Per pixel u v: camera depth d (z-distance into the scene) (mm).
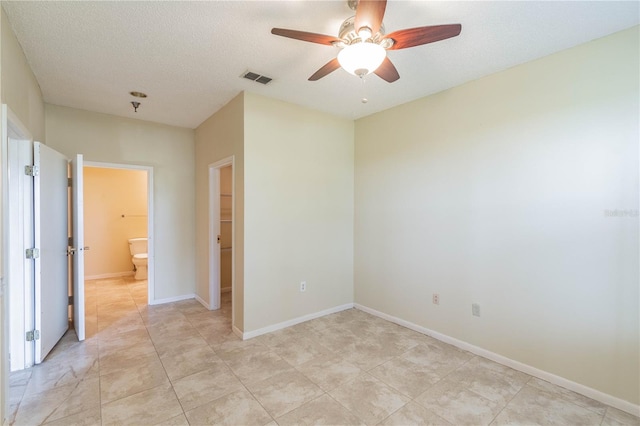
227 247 4852
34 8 1821
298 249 3498
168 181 4270
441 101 3035
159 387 2230
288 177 3395
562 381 2281
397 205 3479
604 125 2094
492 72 2635
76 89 3023
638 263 1980
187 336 3127
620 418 1942
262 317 3201
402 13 1854
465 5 1783
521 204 2486
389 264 3578
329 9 1839
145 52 2338
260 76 2744
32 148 2598
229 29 2047
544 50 2273
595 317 2143
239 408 2006
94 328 3326
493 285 2664
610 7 1797
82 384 2264
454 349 2863
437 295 3084
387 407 2025
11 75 2012
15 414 1929
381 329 3326
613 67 2057
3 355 1768
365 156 3875
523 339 2484
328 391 2195
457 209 2908
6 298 1828
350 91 3068
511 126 2537
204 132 4098
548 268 2352
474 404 2062
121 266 5828
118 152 3875
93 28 2027
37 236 2570
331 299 3828
